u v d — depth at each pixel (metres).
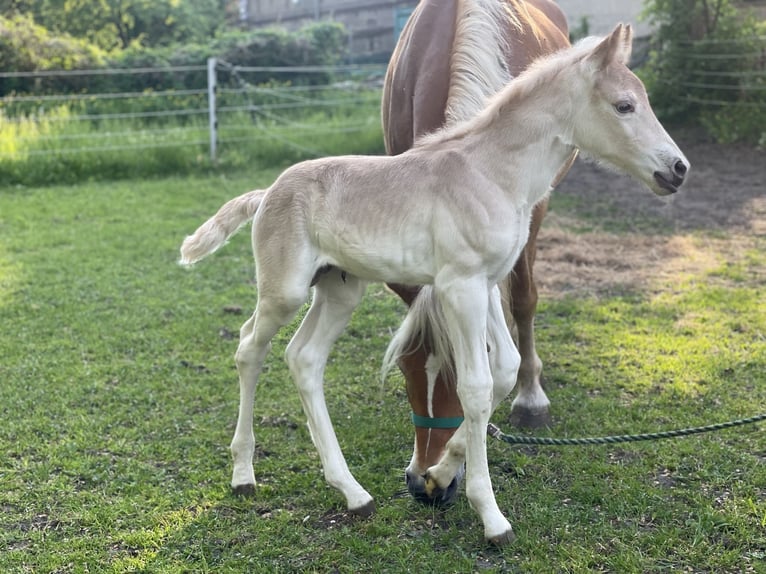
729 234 6.95
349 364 4.52
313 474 3.32
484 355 2.62
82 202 8.66
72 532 2.93
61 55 12.87
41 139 10.41
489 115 2.63
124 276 6.14
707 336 4.65
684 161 2.49
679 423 3.64
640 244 6.71
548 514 2.92
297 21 21.56
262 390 4.18
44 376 4.34
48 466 3.39
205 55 13.82
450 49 3.19
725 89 11.31
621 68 2.53
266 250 2.84
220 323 5.18
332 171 2.77
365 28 19.75
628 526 2.85
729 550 2.68
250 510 3.06
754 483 3.07
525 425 3.69
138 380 4.32
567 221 7.62
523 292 3.52
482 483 2.69
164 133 11.25
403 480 3.25
